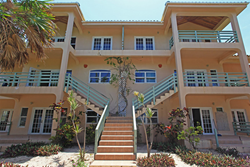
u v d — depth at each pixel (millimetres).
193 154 5891
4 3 6082
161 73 11188
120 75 10953
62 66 9047
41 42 7156
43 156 6289
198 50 9625
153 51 10609
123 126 7285
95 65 11367
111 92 10859
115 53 10617
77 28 11977
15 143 8188
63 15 10180
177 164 5445
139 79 11148
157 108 10602
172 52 9969
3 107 11289
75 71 11289
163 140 9578
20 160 5836
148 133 9203
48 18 7203
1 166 4727
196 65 11336
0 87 8633
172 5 9500
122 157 5465
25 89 8648
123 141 6137
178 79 8641
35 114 10867
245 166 4973
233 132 10367
